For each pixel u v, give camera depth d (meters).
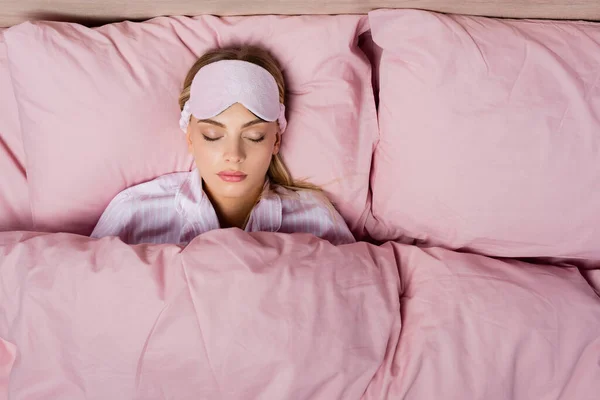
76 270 0.81
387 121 1.06
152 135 1.04
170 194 1.09
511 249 1.05
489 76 0.97
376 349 0.82
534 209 0.99
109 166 1.04
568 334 0.88
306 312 0.80
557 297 0.91
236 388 0.78
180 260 0.82
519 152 0.97
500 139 0.97
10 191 1.11
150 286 0.79
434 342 0.85
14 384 0.80
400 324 0.87
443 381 0.82
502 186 0.98
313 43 1.05
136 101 1.01
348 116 1.08
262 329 0.78
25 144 1.03
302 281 0.82
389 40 1.03
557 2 1.06
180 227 1.10
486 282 0.92
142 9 1.07
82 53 0.99
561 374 0.85
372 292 0.86
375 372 0.82
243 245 0.83
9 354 0.87
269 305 0.79
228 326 0.78
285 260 0.84
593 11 1.08
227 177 0.96
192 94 0.96
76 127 1.00
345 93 1.08
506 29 1.00
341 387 0.79
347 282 0.85
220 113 0.92
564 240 1.01
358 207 1.14
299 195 1.13
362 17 1.05
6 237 0.88
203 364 0.77
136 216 1.07
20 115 1.01
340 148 1.09
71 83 0.99
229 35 1.06
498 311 0.88
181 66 1.05
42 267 0.82
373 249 0.97
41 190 1.04
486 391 0.82
